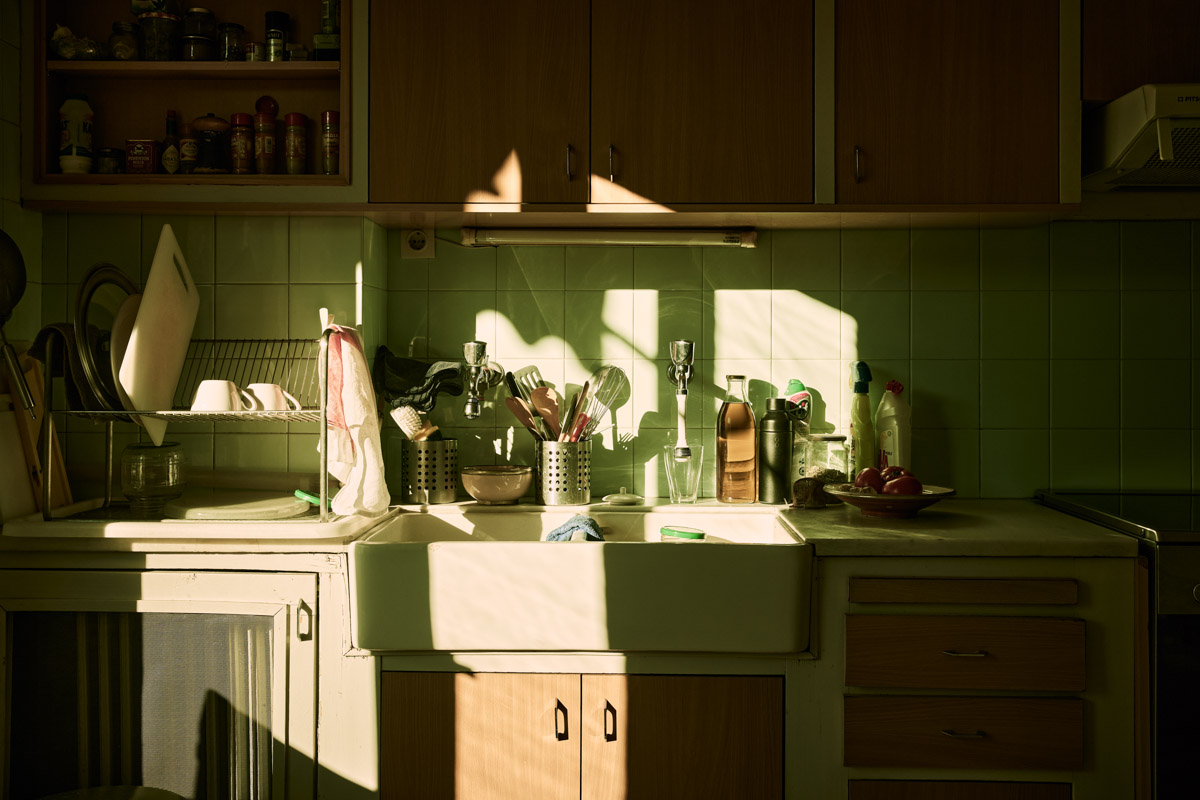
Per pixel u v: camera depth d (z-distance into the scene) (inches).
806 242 84.7
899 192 72.9
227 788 66.0
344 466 70.2
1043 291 83.7
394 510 77.7
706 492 85.4
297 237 79.0
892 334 84.5
